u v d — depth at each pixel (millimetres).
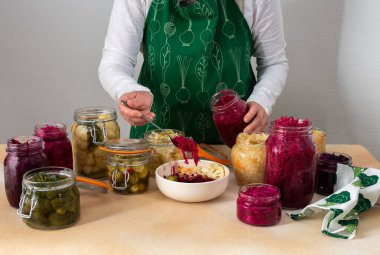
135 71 2174
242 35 1609
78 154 1345
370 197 1143
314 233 1039
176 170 1305
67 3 2057
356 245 988
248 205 1069
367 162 1479
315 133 1386
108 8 2064
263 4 1607
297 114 2139
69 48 2121
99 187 1248
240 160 1272
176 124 1700
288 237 1020
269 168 1173
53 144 1270
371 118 2076
